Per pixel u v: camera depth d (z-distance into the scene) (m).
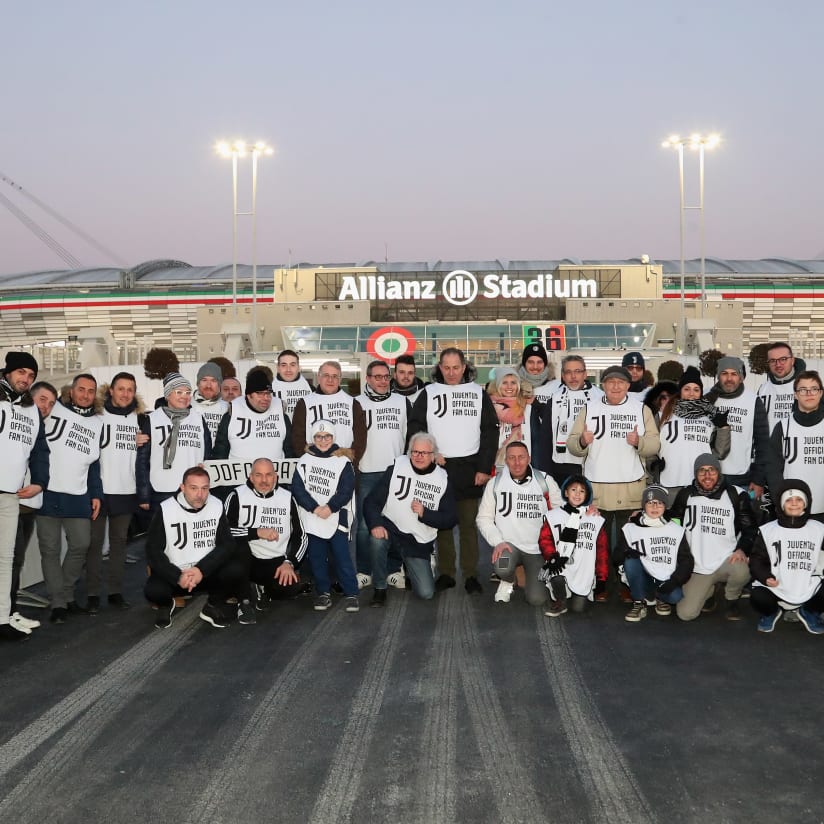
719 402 8.50
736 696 5.28
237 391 9.84
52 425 7.27
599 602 7.89
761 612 6.88
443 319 39.06
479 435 8.39
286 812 3.78
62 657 6.18
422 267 59.06
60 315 56.59
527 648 6.36
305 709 5.05
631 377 9.98
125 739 4.62
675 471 8.17
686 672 5.78
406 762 4.29
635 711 5.01
